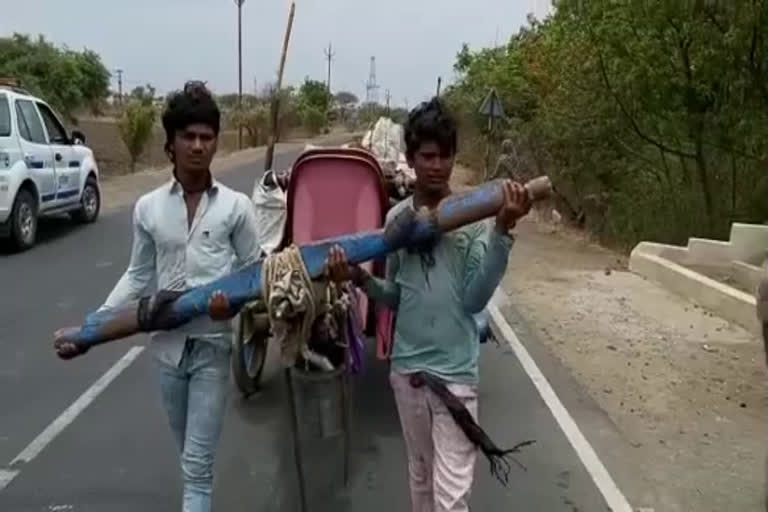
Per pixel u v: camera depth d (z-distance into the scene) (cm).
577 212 1938
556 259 1480
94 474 523
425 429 365
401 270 356
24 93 1387
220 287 367
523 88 2534
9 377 705
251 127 4878
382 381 707
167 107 377
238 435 591
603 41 1460
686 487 528
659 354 845
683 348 869
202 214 381
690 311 1045
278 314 352
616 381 751
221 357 389
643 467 558
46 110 1452
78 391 674
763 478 544
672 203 1572
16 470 527
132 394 669
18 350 781
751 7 1220
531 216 2159
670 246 1340
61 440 575
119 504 484
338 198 598
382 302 363
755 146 1366
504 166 1681
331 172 598
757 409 684
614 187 1808
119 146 3881
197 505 391
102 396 663
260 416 629
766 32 1229
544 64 2109
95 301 975
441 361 352
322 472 532
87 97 4769
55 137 1470
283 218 614
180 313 368
